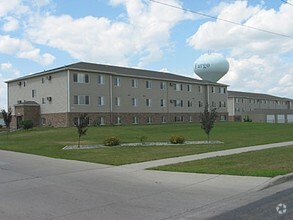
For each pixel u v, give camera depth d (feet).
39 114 169.07
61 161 52.95
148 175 40.16
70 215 24.23
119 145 76.48
